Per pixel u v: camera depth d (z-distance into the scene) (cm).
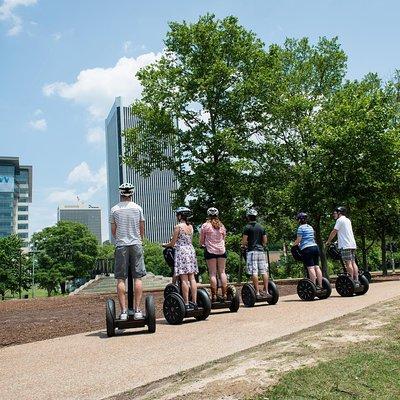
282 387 345
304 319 756
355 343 479
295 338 559
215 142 2352
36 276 7262
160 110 2470
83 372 477
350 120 2266
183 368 462
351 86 2730
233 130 2480
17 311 1422
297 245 1123
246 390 349
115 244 729
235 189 2380
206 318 849
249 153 2462
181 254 834
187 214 854
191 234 857
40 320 1056
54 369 501
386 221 3388
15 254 6862
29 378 469
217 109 2445
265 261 1076
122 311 716
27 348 648
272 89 2522
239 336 628
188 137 2427
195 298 828
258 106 2516
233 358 476
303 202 2384
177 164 2506
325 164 2305
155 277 4684
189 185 2348
